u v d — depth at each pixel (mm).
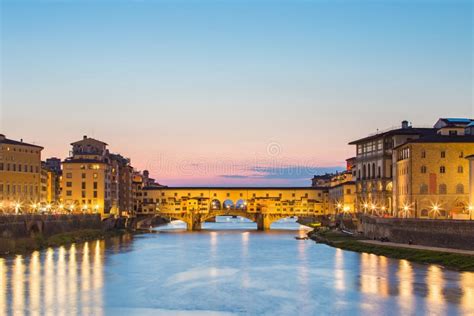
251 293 100500
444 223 142375
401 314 84625
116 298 96375
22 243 167000
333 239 197250
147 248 179000
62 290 102125
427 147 178250
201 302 93812
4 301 93125
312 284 107812
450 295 95938
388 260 137875
